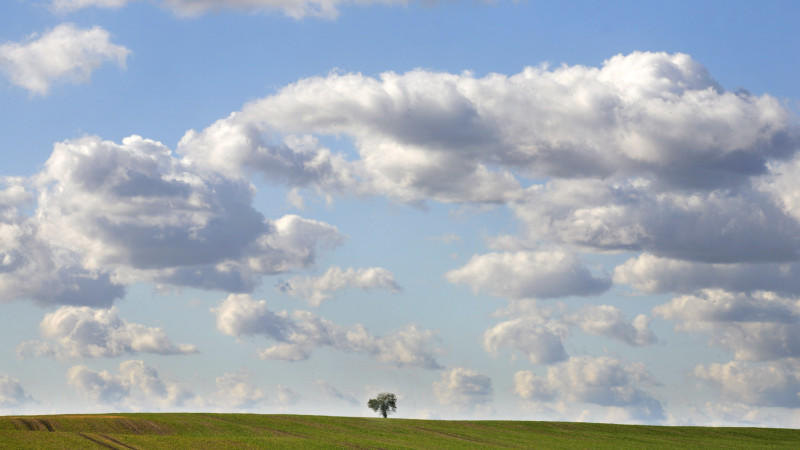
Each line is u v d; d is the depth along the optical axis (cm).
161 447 6719
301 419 10062
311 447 7338
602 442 9356
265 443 7419
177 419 9369
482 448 8088
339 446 7569
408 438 8806
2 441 6662
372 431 9369
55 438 6981
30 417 8831
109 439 7081
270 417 10075
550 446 8650
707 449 8962
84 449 6406
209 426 8969
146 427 8594
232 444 7188
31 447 6384
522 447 8394
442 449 7806
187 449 6712
